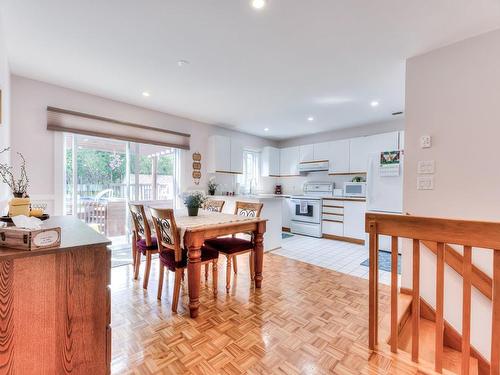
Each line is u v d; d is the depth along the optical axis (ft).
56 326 3.02
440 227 4.31
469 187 6.70
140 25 6.30
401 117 14.56
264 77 9.32
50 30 6.51
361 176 16.90
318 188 18.52
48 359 2.98
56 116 10.09
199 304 7.30
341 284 8.96
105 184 12.34
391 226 4.88
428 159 7.30
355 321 6.52
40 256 2.90
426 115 7.37
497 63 6.33
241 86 10.15
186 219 8.14
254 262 8.86
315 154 18.45
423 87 7.45
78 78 9.46
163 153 14.37
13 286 2.77
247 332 5.99
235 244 8.45
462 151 6.79
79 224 4.71
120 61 8.18
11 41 7.04
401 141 14.24
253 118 14.83
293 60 8.05
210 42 7.06
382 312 7.00
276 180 21.56
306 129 17.66
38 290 2.90
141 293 8.02
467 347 4.08
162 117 13.65
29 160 9.61
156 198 14.07
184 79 9.51
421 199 7.39
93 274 3.23
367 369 4.76
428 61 7.38
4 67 6.64
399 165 12.44
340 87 10.23
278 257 12.23
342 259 11.96
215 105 12.55
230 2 5.48
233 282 9.06
